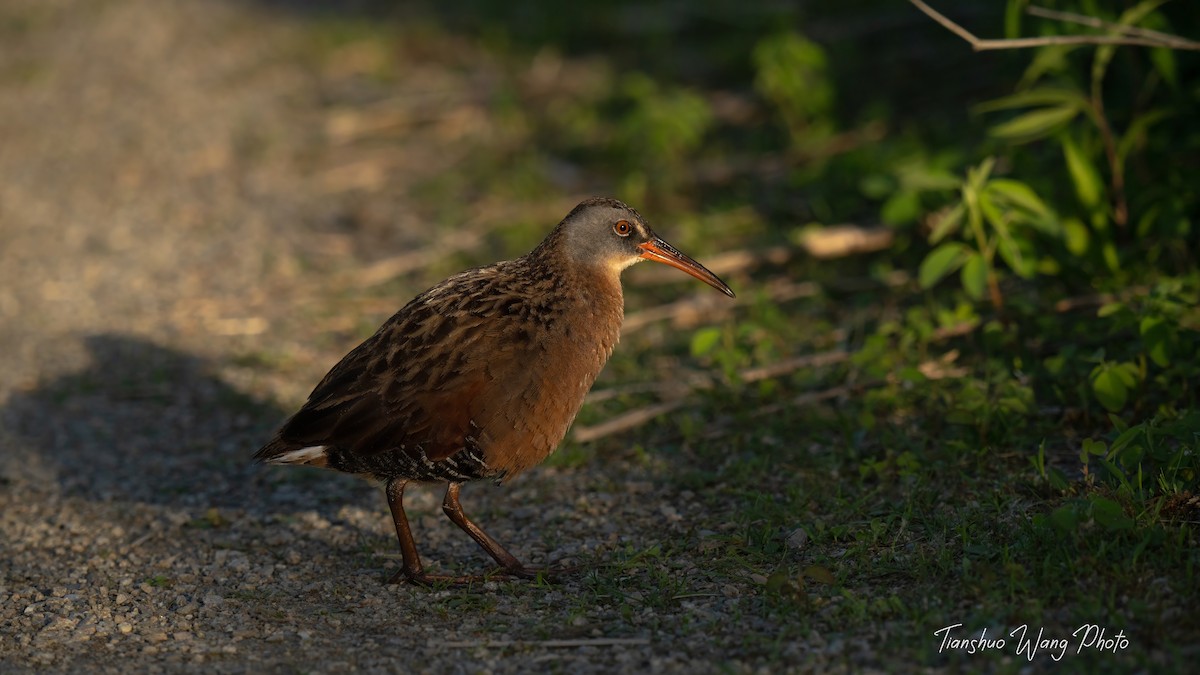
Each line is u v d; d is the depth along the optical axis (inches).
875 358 427.5
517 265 358.0
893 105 677.9
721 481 394.3
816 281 528.1
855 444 397.7
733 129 706.2
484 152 721.0
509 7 962.7
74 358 531.5
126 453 451.2
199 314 569.6
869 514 355.9
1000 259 497.0
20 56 971.3
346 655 305.3
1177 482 326.6
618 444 430.0
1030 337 435.8
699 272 374.3
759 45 693.9
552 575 344.8
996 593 296.5
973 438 385.7
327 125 788.6
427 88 832.3
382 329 342.3
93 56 962.7
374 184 706.8
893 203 498.6
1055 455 374.0
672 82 770.8
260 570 359.9
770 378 452.1
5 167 762.8
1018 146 521.0
